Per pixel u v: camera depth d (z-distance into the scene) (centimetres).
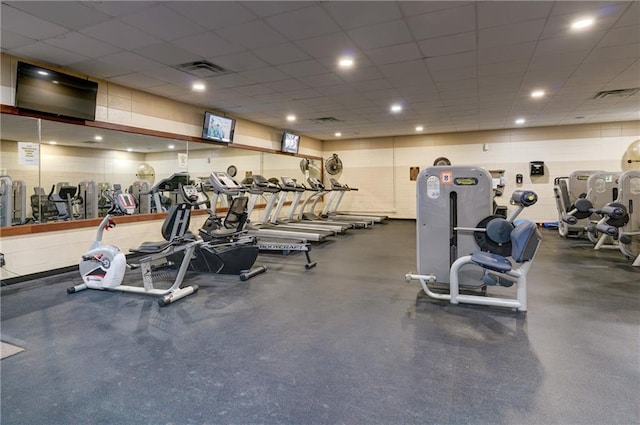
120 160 783
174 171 782
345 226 820
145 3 300
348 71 486
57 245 461
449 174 359
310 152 1152
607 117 825
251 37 374
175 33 362
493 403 184
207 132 682
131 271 482
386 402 186
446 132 1042
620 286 392
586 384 201
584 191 759
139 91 568
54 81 438
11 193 471
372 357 237
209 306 341
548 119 847
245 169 948
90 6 304
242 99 632
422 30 362
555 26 355
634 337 263
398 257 574
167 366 227
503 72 494
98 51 406
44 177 646
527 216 977
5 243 410
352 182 1184
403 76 511
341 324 295
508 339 262
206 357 239
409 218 1117
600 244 611
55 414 179
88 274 393
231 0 297
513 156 988
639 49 414
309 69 477
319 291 389
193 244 368
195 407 183
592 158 917
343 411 179
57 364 230
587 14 330
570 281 414
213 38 375
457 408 180
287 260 556
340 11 320
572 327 282
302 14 325
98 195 667
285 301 356
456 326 288
